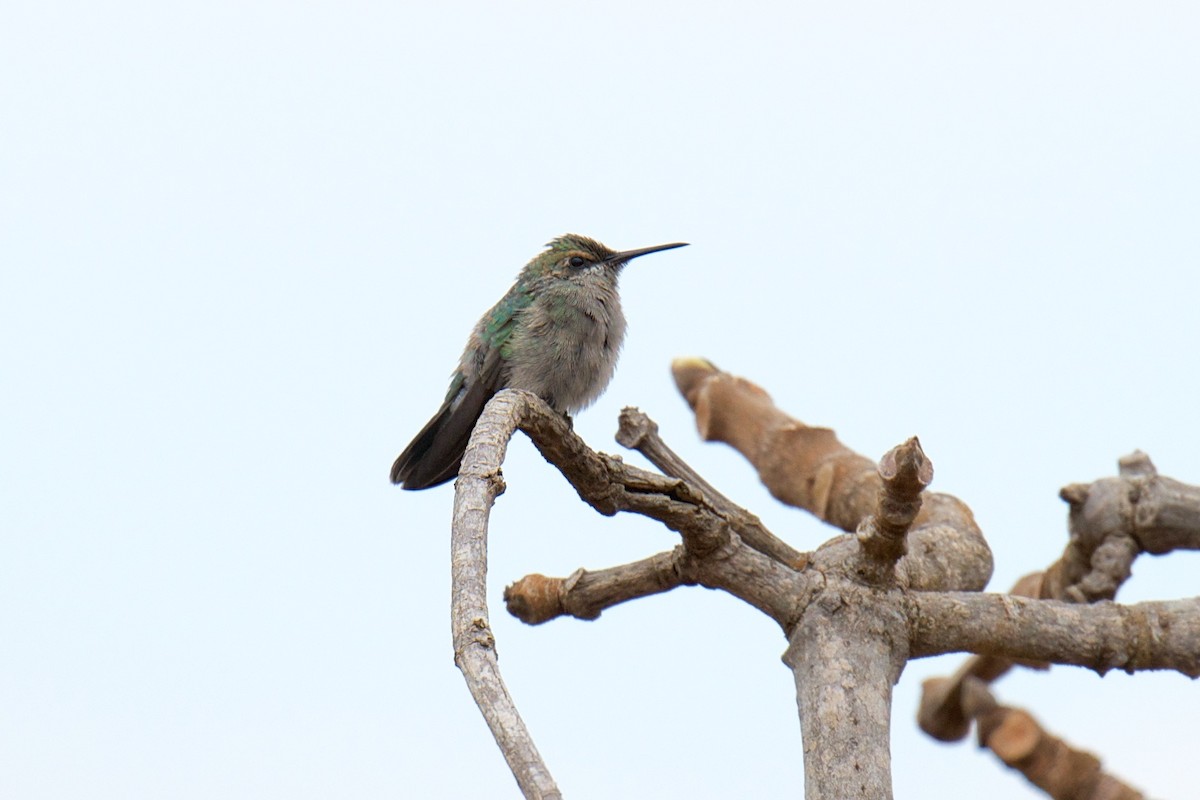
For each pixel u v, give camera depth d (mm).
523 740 4449
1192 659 7109
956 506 8492
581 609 8047
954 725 8875
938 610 7035
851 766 6422
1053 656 7152
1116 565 8883
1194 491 8891
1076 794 8375
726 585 7234
